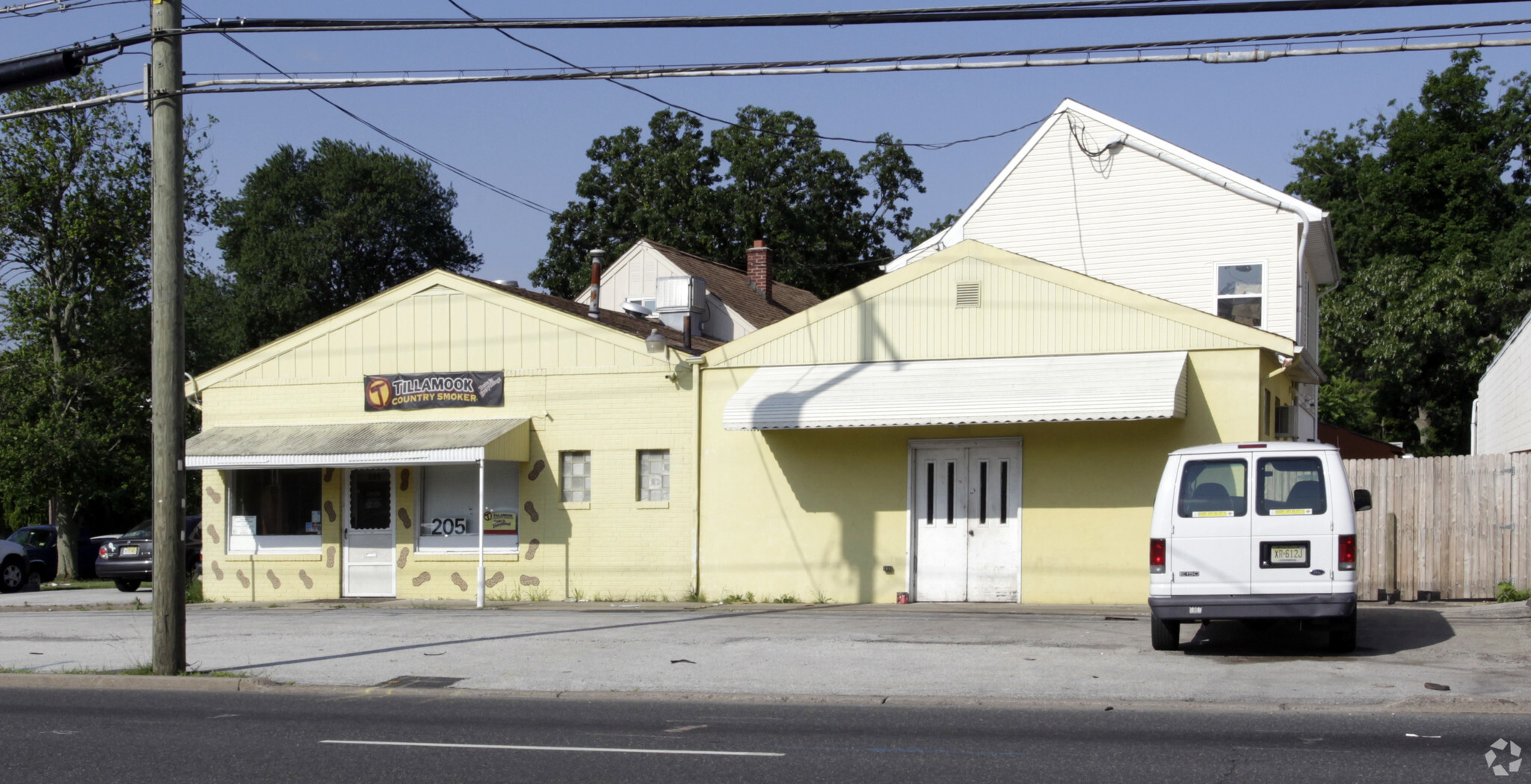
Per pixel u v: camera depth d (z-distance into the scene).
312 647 14.51
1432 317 40.34
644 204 50.69
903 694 10.91
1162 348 17.44
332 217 57.22
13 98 34.38
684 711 10.45
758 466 19.38
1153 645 12.83
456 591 20.81
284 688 12.09
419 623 16.75
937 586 18.36
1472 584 16.92
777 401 18.31
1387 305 42.66
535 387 20.59
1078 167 24.78
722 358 19.67
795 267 50.22
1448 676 10.98
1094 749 8.36
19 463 33.81
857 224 54.09
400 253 60.31
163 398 12.79
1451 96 48.25
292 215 58.84
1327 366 43.03
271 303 55.28
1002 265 18.33
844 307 19.08
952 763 8.00
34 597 24.94
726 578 19.38
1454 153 47.06
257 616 18.31
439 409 21.06
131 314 37.34
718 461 19.58
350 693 11.80
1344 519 11.79
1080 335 17.86
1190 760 7.92
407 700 11.34
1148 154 24.23
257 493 22.16
